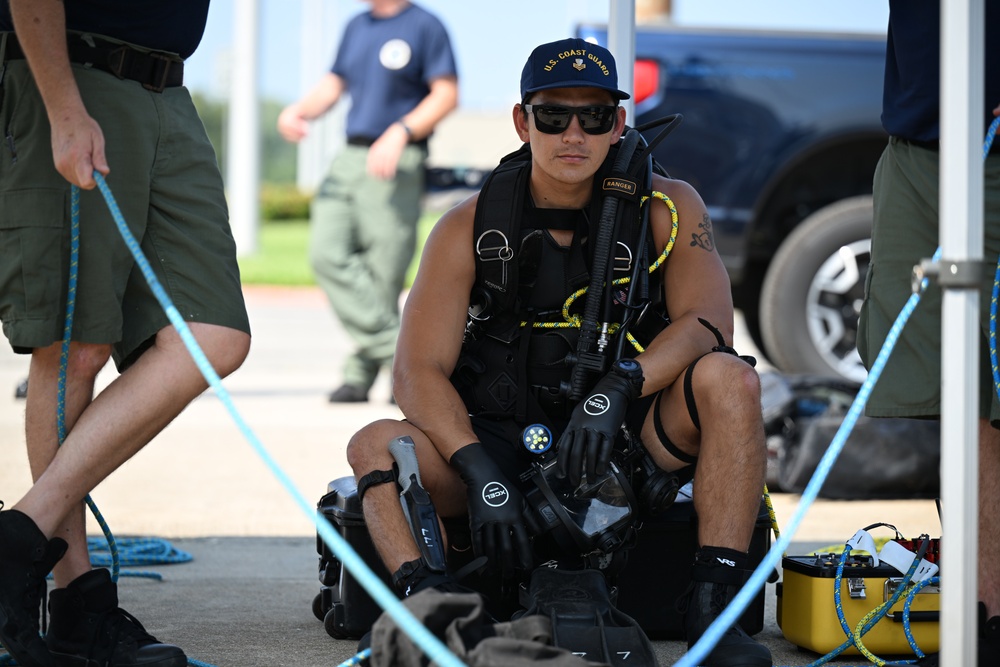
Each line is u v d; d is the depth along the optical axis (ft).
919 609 13.33
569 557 12.54
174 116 12.60
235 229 97.91
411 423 13.00
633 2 15.70
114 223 12.18
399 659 10.12
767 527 13.84
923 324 12.89
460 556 13.42
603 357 13.09
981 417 12.80
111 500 22.03
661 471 12.89
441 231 13.67
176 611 15.12
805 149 28.66
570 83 12.73
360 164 31.35
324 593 14.26
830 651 13.17
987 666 12.32
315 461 25.85
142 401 12.28
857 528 20.17
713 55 28.68
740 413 12.21
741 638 11.83
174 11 12.54
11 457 25.04
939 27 12.79
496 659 9.70
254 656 13.14
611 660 10.86
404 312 13.67
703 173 28.81
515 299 13.46
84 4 12.14
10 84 12.16
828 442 22.59
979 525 12.73
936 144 13.07
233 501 22.11
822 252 29.12
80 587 12.32
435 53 30.96
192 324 12.42
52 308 12.14
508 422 13.60
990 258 12.79
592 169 12.97
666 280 13.92
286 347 48.08
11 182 12.12
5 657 12.75
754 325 32.83
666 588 13.87
